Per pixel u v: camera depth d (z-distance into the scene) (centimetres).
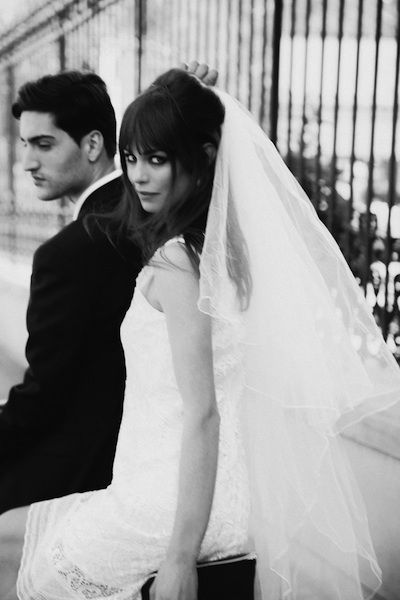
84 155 275
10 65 808
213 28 540
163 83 202
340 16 376
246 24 480
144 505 200
